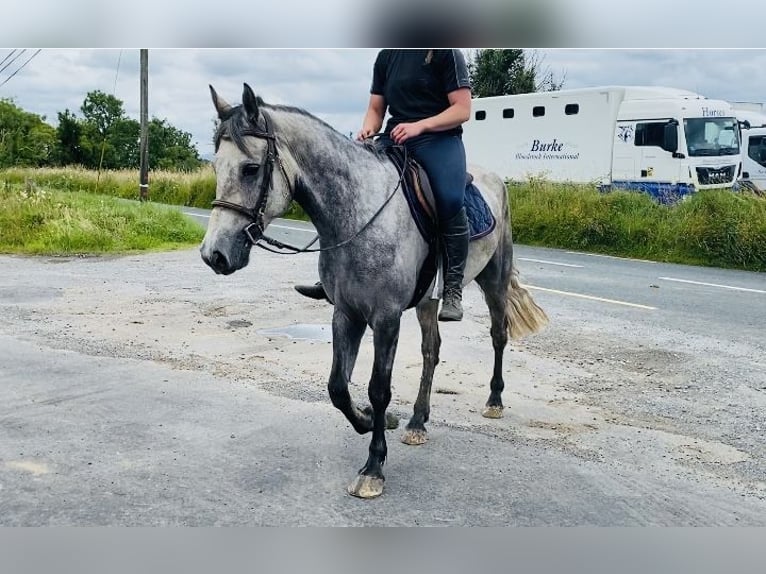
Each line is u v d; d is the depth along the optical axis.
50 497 4.36
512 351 8.12
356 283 4.33
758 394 6.65
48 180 33.72
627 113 21.94
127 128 59.75
